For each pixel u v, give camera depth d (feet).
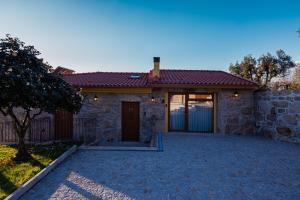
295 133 38.34
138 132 47.39
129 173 24.56
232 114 46.65
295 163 27.81
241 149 34.24
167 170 25.46
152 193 19.88
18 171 24.52
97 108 47.14
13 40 27.58
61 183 21.89
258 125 45.85
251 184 21.72
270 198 18.94
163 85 45.03
